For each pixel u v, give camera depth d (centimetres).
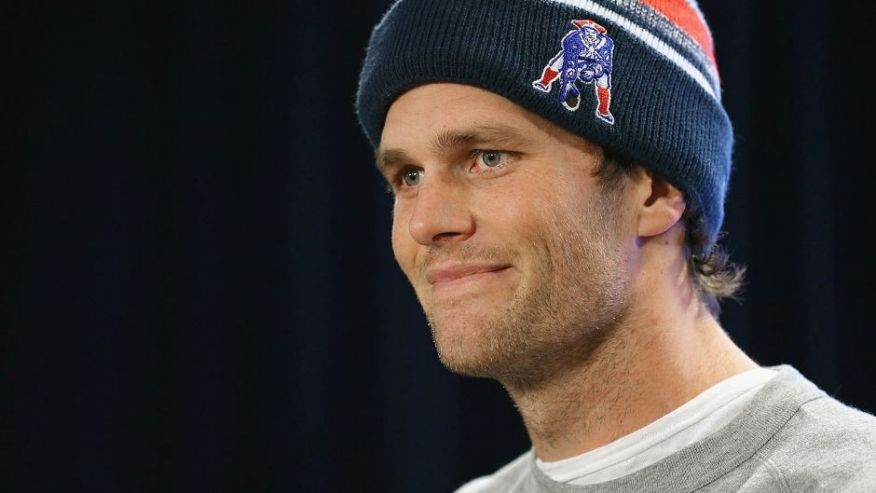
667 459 443
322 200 912
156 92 933
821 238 830
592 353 455
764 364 843
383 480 892
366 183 913
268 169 920
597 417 462
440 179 447
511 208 436
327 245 909
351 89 918
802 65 844
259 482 902
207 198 923
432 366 904
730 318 838
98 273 923
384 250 905
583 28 445
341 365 905
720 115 490
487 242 440
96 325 919
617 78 448
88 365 916
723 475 432
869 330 840
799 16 849
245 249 918
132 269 922
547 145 440
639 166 457
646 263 462
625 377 457
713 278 494
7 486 908
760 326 845
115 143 930
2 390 919
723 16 851
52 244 927
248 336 912
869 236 845
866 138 850
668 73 462
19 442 913
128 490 906
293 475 898
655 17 465
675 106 461
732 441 437
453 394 905
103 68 934
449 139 441
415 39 448
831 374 822
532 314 439
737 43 847
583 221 442
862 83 852
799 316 837
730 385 453
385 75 459
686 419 449
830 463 411
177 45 934
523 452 901
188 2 936
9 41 938
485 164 446
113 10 938
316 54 920
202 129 927
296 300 908
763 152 855
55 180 930
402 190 476
